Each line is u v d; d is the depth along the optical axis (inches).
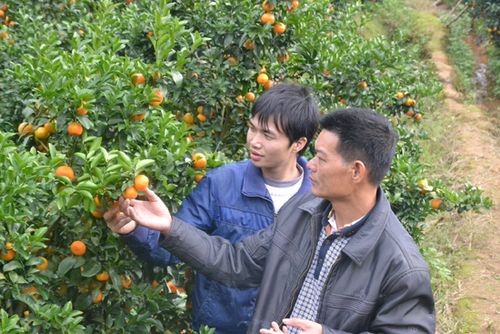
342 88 177.2
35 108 103.7
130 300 106.7
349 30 232.4
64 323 89.4
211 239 94.4
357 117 81.8
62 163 95.9
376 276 82.8
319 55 173.0
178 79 120.4
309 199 93.0
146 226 88.7
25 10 173.5
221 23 144.3
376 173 82.6
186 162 105.0
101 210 87.6
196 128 146.6
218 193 105.6
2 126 123.6
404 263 81.9
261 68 148.1
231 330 106.2
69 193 83.4
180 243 91.2
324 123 83.6
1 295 89.4
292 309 88.9
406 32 493.7
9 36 159.3
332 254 86.0
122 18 150.3
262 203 105.6
